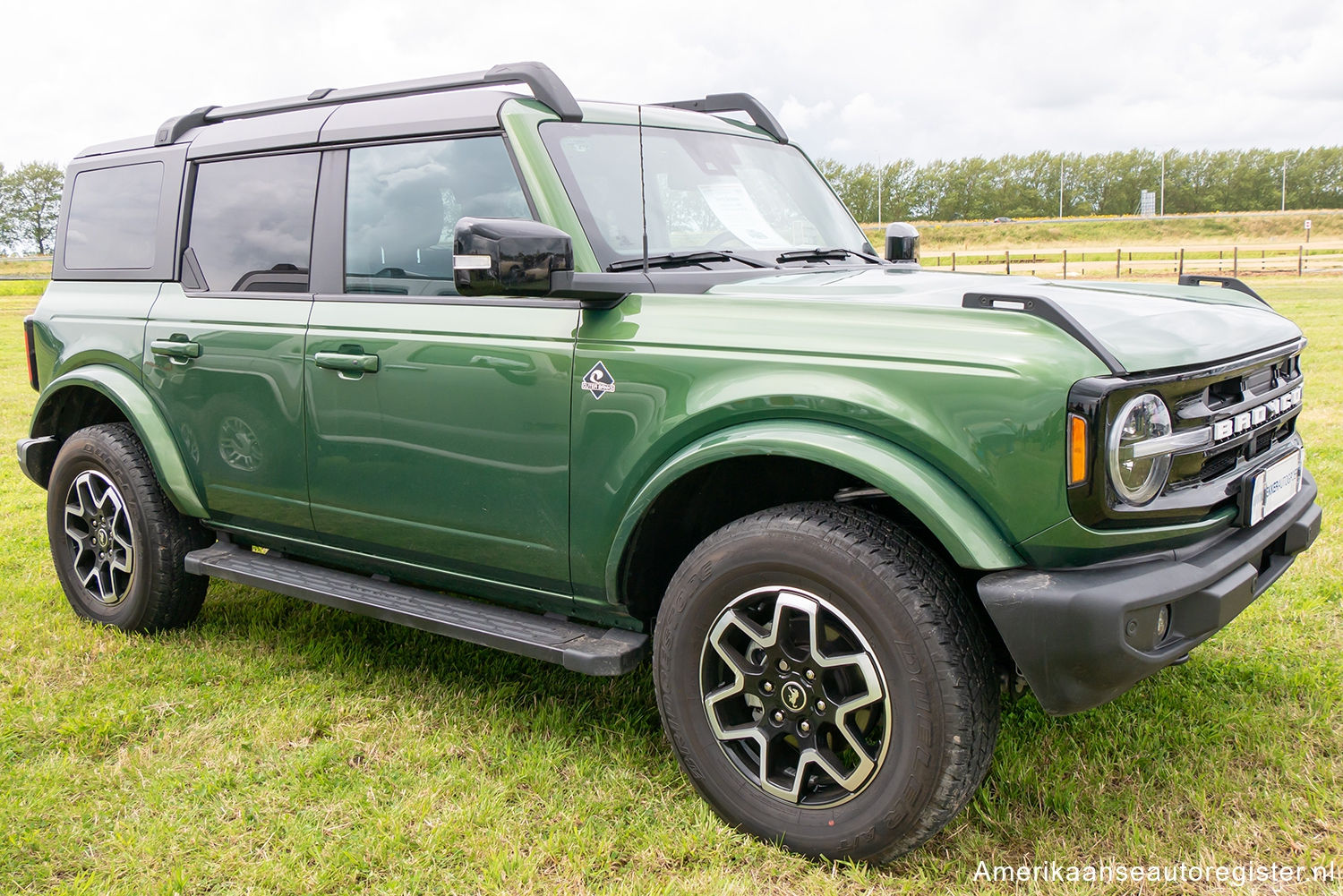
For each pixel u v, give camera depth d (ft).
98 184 13.50
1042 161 457.68
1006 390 6.84
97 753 9.77
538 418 8.86
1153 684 10.52
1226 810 8.34
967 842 8.00
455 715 10.39
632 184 9.64
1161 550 7.21
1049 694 6.97
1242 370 7.75
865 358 7.37
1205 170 457.27
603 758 9.47
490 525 9.38
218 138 12.06
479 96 9.81
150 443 11.98
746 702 8.14
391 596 10.41
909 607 7.13
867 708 7.61
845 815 7.63
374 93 10.87
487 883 7.57
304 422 10.59
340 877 7.72
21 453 13.73
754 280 9.12
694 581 8.13
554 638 9.04
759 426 7.75
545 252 7.92
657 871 7.82
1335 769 8.84
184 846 8.14
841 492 8.21
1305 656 11.05
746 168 11.25
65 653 12.20
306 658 12.01
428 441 9.61
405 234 10.03
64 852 8.08
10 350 54.29
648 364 8.25
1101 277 111.75
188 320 11.71
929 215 462.60
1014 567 7.02
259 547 12.35
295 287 10.89
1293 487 8.87
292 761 9.46
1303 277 101.19
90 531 13.16
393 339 9.77
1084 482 6.69
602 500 8.59
